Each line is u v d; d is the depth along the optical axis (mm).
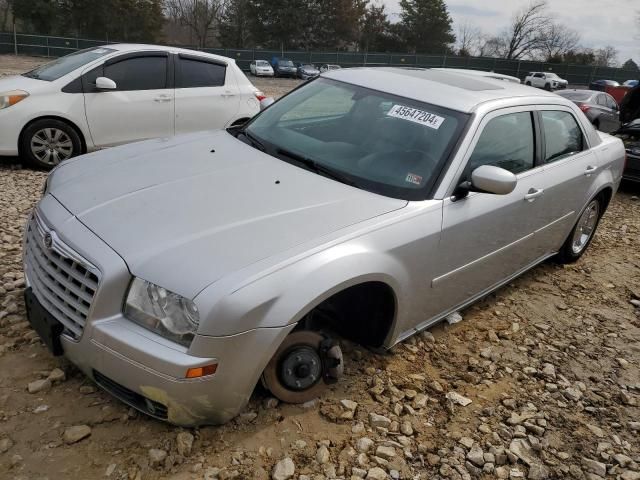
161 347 2320
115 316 2424
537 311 4543
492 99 3801
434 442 2879
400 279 3020
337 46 70938
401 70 4344
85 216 2734
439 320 3705
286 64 47688
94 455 2484
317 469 2576
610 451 3004
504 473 2754
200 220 2689
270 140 3758
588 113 16625
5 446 2467
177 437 2590
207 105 7973
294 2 65125
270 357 2482
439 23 74688
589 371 3768
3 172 6754
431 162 3361
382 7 73562
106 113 7227
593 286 5184
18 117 6711
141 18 59562
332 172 3342
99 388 2871
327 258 2625
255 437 2699
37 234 2883
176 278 2354
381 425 2912
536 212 4172
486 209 3547
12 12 54188
